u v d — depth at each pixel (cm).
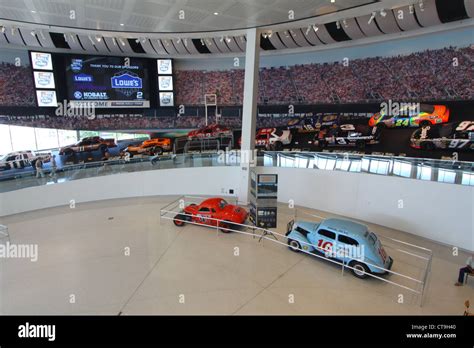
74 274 797
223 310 642
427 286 698
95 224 1147
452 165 945
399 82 1634
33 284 755
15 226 1138
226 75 2152
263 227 1029
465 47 1419
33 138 1948
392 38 1494
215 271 802
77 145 1953
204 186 1458
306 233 870
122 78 1953
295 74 1989
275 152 1364
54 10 1070
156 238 1014
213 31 1288
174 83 2081
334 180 1196
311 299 677
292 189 1323
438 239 930
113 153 2062
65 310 650
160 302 673
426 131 1508
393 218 1037
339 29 1498
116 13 1084
